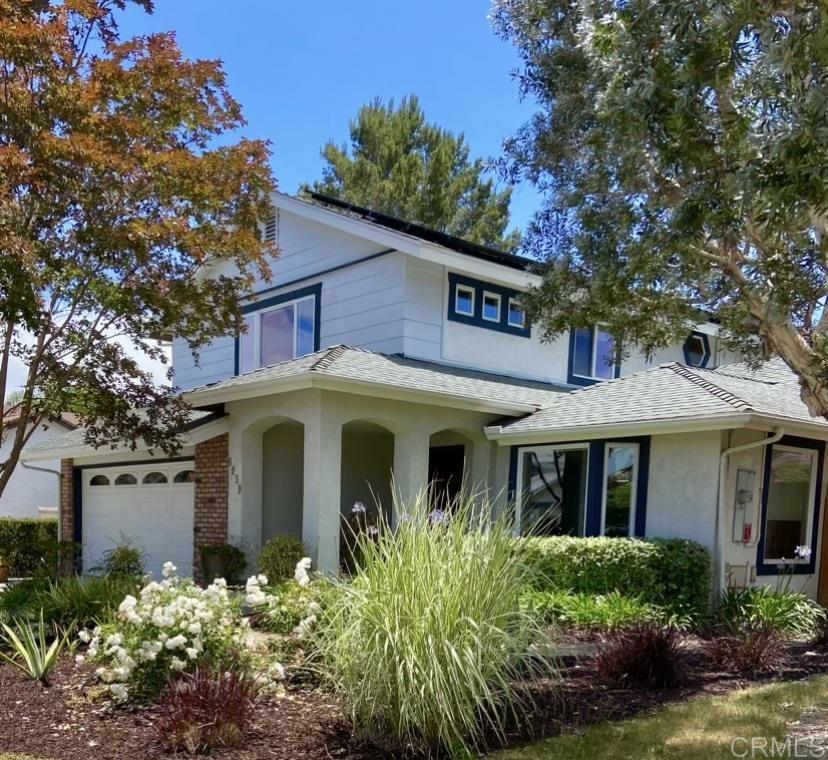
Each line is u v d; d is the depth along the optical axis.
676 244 6.86
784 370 14.20
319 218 14.30
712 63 5.76
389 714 4.86
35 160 8.40
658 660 6.55
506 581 5.30
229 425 12.30
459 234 28.45
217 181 9.73
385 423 11.49
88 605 7.82
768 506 10.84
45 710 5.44
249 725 5.08
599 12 6.79
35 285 8.49
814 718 5.65
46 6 8.62
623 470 11.30
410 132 29.06
